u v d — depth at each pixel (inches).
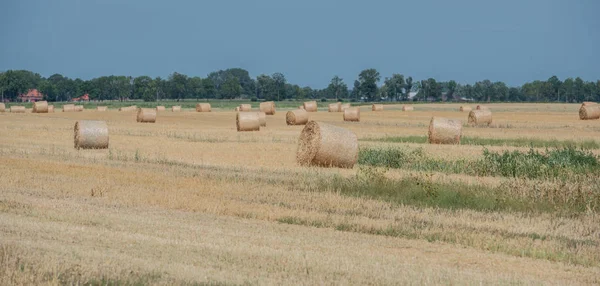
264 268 1501.0
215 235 1872.5
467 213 2338.8
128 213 2228.1
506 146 5211.6
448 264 1610.5
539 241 1893.5
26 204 2347.4
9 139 5792.3
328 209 2370.8
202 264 1526.8
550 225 2154.3
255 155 4461.1
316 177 3225.9
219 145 5231.3
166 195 2586.1
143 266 1486.2
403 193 2687.0
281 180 3093.0
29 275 1365.7
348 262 1562.5
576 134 6697.8
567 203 2546.8
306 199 2561.5
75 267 1449.3
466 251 1761.8
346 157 3789.4
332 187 2864.2
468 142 5629.9
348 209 2369.6
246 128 7130.9
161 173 3329.2
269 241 1804.9
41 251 1603.1
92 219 2081.7
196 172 3403.1
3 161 3747.5
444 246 1822.1
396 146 4783.5
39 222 2012.8
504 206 2482.8
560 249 1795.0
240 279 1395.2
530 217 2298.2
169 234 1875.0
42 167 3484.3
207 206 2361.0
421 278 1437.0
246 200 2539.4
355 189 2807.6
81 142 4847.4
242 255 1614.2
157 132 6845.5
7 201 2402.8
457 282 1416.1
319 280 1398.9
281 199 2554.1
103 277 1389.0
